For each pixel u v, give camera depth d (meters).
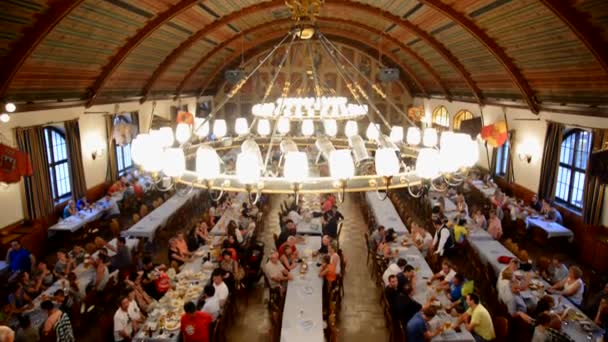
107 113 16.48
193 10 14.83
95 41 11.95
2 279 9.65
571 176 13.59
